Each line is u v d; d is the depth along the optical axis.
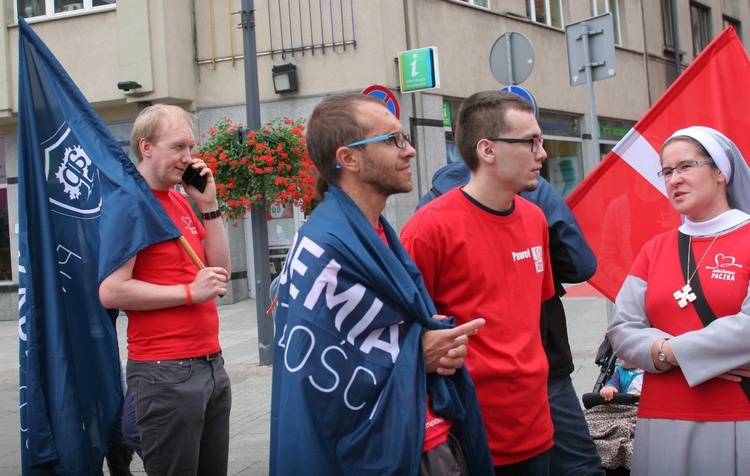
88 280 3.61
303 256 2.23
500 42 8.48
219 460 3.57
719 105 4.07
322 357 2.16
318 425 2.15
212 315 3.48
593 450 3.43
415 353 2.21
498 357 2.77
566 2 17.39
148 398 3.29
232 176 7.98
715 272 2.87
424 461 2.21
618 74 19.11
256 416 6.73
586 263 3.40
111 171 3.41
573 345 8.58
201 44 13.75
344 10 12.94
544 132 16.53
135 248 3.26
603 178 4.28
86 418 3.57
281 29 13.28
